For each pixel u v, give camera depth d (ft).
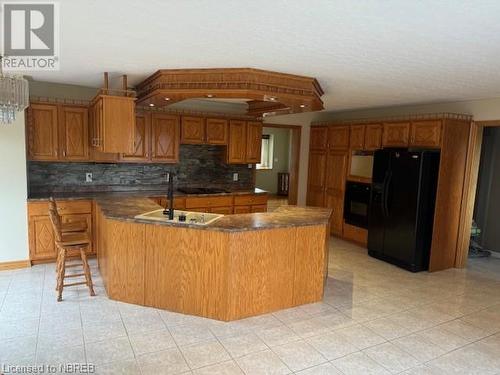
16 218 14.35
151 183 19.26
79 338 9.56
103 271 13.17
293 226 11.46
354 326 10.85
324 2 6.37
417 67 10.77
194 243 10.85
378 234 17.93
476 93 14.82
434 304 12.75
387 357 9.28
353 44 8.75
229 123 19.97
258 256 11.07
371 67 10.91
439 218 16.30
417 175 15.87
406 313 11.91
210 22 7.59
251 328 10.46
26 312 10.89
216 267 10.74
